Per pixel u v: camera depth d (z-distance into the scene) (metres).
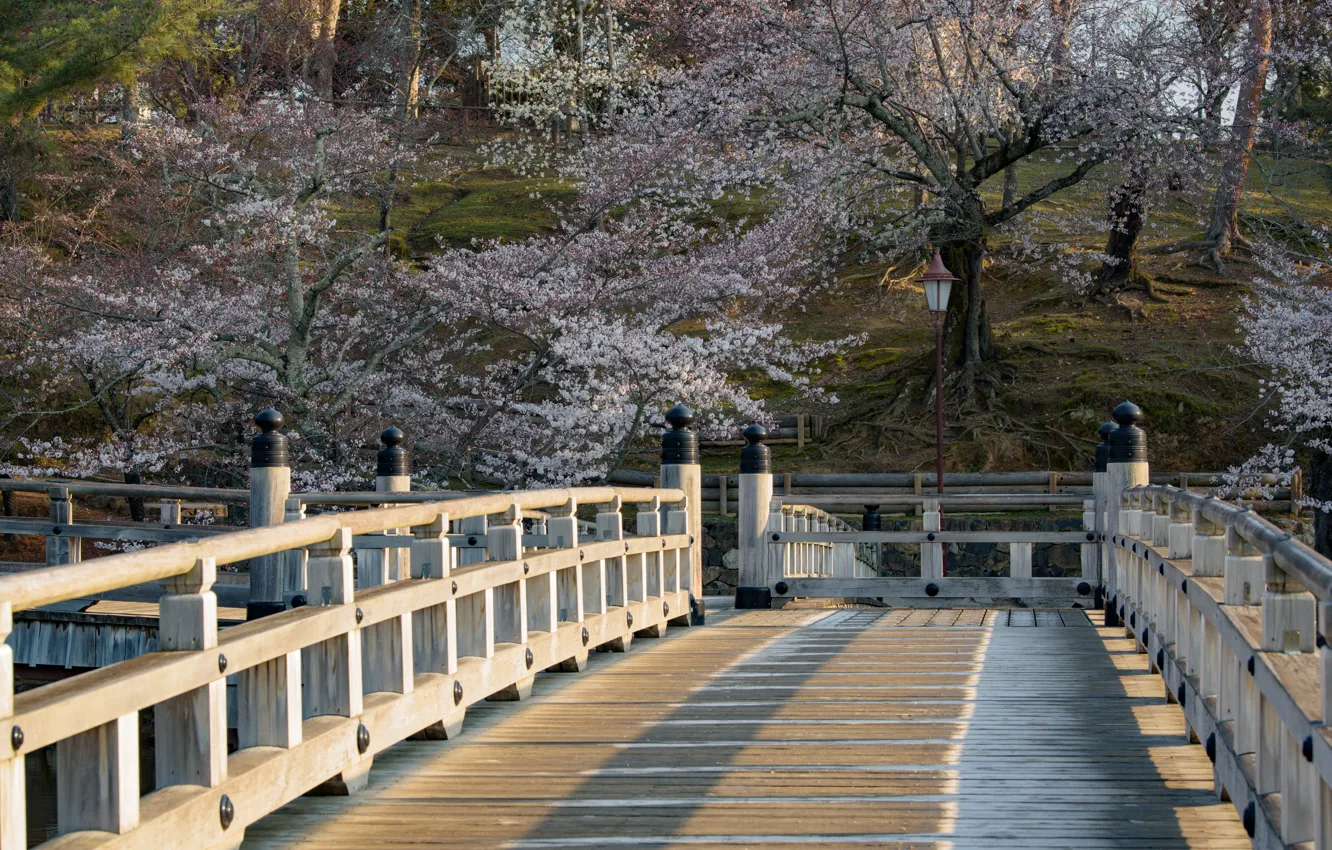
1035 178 34.16
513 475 16.34
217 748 3.76
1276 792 3.54
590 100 35.12
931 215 19.72
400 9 33.09
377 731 4.87
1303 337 17.06
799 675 7.25
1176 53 18.70
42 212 22.95
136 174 21.28
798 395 23.34
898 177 19.94
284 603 9.11
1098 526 10.70
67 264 20.03
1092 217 29.33
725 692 6.72
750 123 18.36
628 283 16.86
